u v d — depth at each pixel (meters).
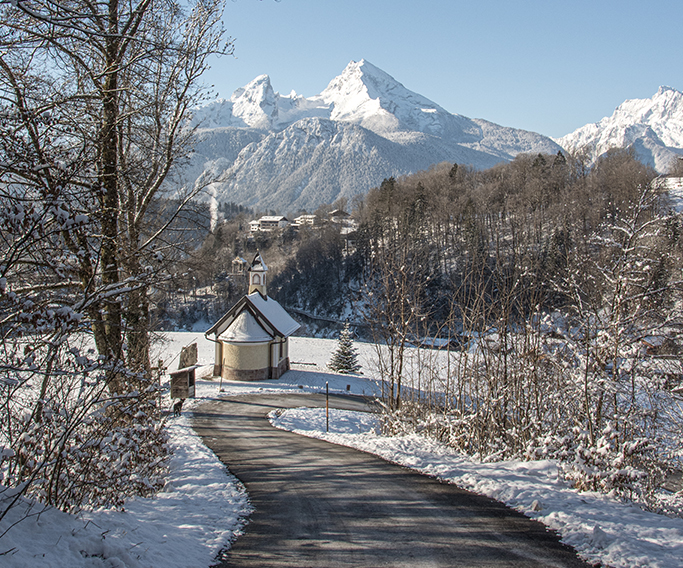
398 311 19.38
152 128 14.87
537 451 12.24
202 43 15.94
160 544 7.07
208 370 47.88
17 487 6.17
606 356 11.87
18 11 7.61
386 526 8.75
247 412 28.92
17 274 6.86
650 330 11.56
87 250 6.55
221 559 7.34
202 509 9.72
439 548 7.69
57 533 6.00
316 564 7.17
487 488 10.68
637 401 12.52
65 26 6.27
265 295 51.09
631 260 11.64
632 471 9.68
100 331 11.25
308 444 17.91
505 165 117.69
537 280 14.53
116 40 10.66
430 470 12.58
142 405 10.14
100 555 5.96
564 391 13.54
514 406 14.71
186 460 14.93
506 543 7.80
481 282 16.36
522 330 14.62
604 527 7.98
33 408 6.86
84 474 7.74
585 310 12.39
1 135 5.89
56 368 6.19
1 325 5.38
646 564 6.61
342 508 9.86
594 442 10.91
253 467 14.04
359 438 18.34
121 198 14.03
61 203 5.78
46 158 6.17
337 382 45.03
